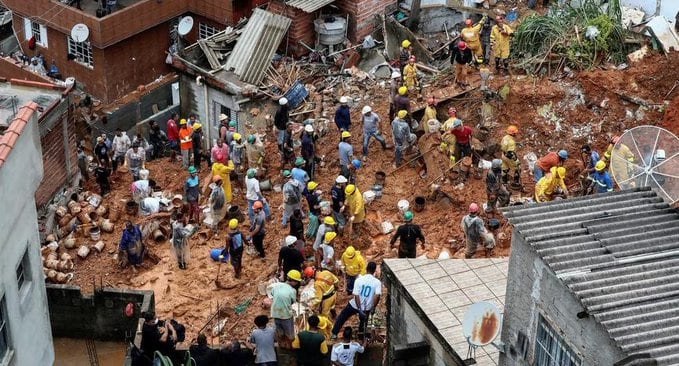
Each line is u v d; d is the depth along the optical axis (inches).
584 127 1531.7
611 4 1683.1
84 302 1278.3
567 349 813.9
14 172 936.3
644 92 1535.4
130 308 1258.6
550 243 831.1
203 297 1332.4
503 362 912.9
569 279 791.7
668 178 1023.6
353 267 1226.6
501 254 1336.1
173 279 1360.7
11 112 1163.9
